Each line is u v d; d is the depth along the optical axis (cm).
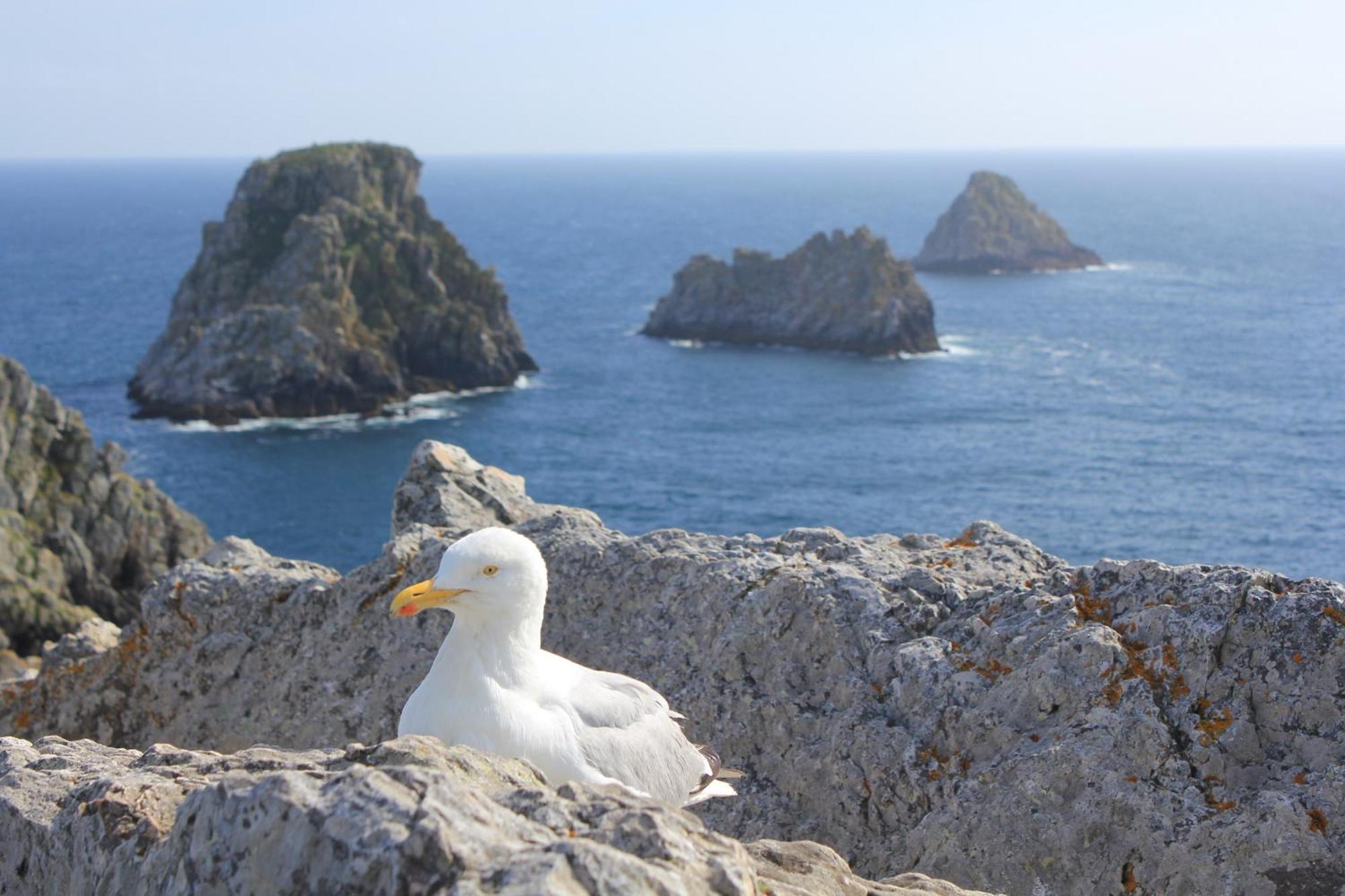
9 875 634
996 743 958
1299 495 8275
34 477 5888
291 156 12862
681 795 795
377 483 8712
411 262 12125
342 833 466
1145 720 893
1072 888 862
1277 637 909
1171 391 11762
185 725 1370
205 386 10512
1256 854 811
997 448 9712
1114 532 7575
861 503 8319
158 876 522
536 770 602
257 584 1409
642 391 12031
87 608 5659
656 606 1208
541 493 8606
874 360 13762
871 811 994
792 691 1088
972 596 1088
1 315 15950
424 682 772
